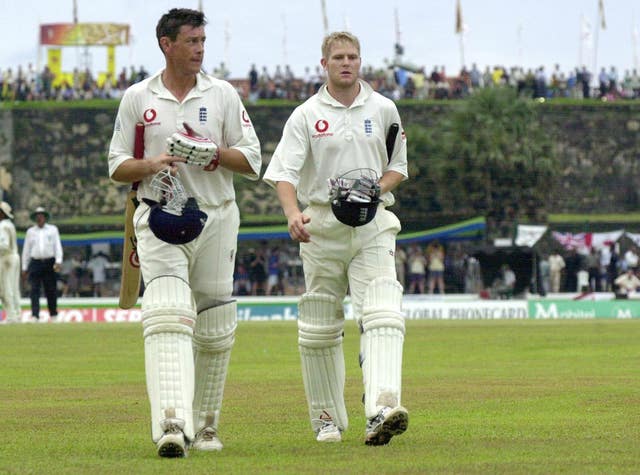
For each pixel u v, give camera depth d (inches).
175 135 1056.2
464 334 3294.8
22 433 1211.2
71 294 6668.3
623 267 6555.1
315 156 1154.0
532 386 1708.9
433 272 6476.4
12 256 4151.1
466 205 7450.8
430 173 7416.3
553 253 6338.6
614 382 1769.2
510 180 7475.4
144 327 1063.0
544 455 1016.9
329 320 1175.0
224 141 1111.0
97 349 2664.9
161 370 1042.7
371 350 1094.4
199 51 1085.1
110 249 6943.9
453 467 943.7
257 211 7691.9
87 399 1569.9
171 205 1056.8
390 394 1067.9
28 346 2760.8
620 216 7795.3
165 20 1087.0
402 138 1175.0
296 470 933.2
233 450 1078.4
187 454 1036.5
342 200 1103.0
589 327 3713.1
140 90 1098.7
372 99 1166.3
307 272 1171.9
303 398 1565.0
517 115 7559.1
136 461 997.2
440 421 1294.3
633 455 1016.2
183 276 1079.6
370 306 1112.8
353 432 1232.2
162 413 1029.8
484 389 1668.3
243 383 1792.6
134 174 1074.7
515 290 6127.0
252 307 5246.1
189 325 1063.0
